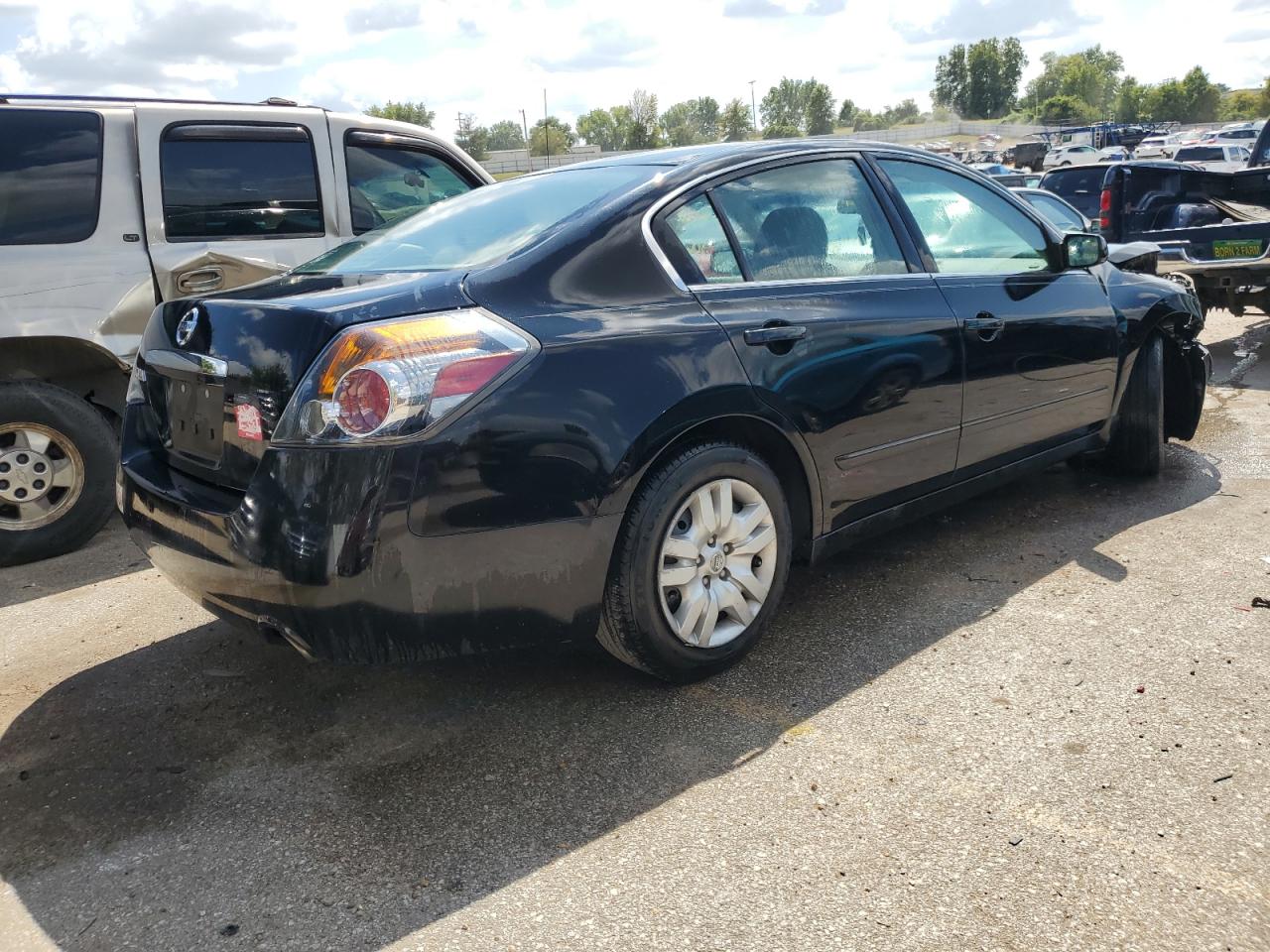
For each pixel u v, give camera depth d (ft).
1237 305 28.35
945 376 11.82
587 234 9.52
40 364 15.89
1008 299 12.93
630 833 7.88
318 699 10.31
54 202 15.33
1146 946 6.46
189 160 16.48
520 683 10.43
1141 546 13.35
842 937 6.66
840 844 7.62
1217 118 483.10
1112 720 9.15
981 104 595.47
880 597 12.17
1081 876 7.14
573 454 8.59
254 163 17.16
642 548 9.23
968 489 12.91
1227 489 15.66
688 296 9.80
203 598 9.09
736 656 10.34
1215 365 26.89
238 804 8.52
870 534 11.73
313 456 7.98
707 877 7.33
